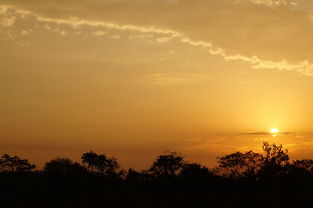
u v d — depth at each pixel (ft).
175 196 221.87
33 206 188.03
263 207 187.73
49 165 279.28
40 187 258.16
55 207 186.70
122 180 286.66
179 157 286.87
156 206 187.52
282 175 276.62
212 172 290.15
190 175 276.82
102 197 214.69
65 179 261.24
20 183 264.11
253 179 274.77
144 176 286.66
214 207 186.50
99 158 281.13
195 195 229.66
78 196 221.87
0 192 237.25
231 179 276.62
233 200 202.49
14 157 282.77
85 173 271.49
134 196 220.64
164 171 283.38
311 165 281.33
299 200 197.26
